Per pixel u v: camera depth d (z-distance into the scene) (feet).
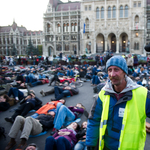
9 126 19.85
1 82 39.55
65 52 209.56
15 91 28.12
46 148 11.76
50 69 66.80
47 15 216.33
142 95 7.00
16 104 27.63
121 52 181.06
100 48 195.21
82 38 191.72
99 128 8.06
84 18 188.85
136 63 69.41
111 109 7.38
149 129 17.83
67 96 32.19
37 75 54.08
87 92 36.11
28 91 30.89
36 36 324.80
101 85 28.50
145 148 14.83
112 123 7.36
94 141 7.87
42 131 17.88
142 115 6.90
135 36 173.88
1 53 323.16
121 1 173.58
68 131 15.67
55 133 15.66
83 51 192.95
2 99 25.43
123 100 7.05
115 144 7.23
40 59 101.76
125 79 7.61
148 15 176.76
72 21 204.03
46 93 33.45
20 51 319.88
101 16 183.32
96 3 182.60
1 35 319.06
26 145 14.87
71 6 218.38
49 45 218.59
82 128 16.92
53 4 224.12
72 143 14.19
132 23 172.86
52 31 214.69
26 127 15.08
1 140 16.70
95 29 185.88
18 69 64.28
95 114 8.13
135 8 171.01
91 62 91.30
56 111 19.35
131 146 6.74
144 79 38.47
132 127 6.84
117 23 177.06
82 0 187.01
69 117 19.48
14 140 15.29
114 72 7.09
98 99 8.13
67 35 208.13
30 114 22.77
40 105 24.70
